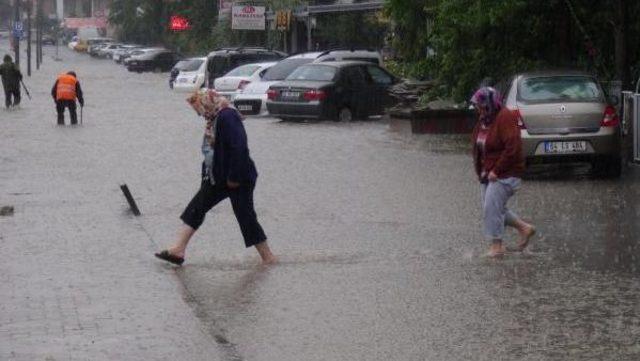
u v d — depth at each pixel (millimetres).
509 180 16906
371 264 16562
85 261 17000
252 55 63719
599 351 11812
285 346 12180
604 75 34500
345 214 21328
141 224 20500
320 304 14086
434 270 16062
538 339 12312
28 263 16812
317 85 43906
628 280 15273
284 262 16797
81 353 11820
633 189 24219
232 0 95250
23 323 13102
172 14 126875
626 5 32281
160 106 57500
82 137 38875
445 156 31156
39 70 117062
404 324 13047
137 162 30781
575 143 25422
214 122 16609
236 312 13734
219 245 18344
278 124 43594
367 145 34562
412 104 43062
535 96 25781
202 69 73188
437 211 21500
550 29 35406
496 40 35875
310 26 74312
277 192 24391
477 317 13320
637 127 27625
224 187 16625
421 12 42656
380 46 77250
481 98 16922
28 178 27422
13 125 44656
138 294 14711
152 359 11648
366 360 11617
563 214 20922
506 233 19109
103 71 115250
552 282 15188
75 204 23031
